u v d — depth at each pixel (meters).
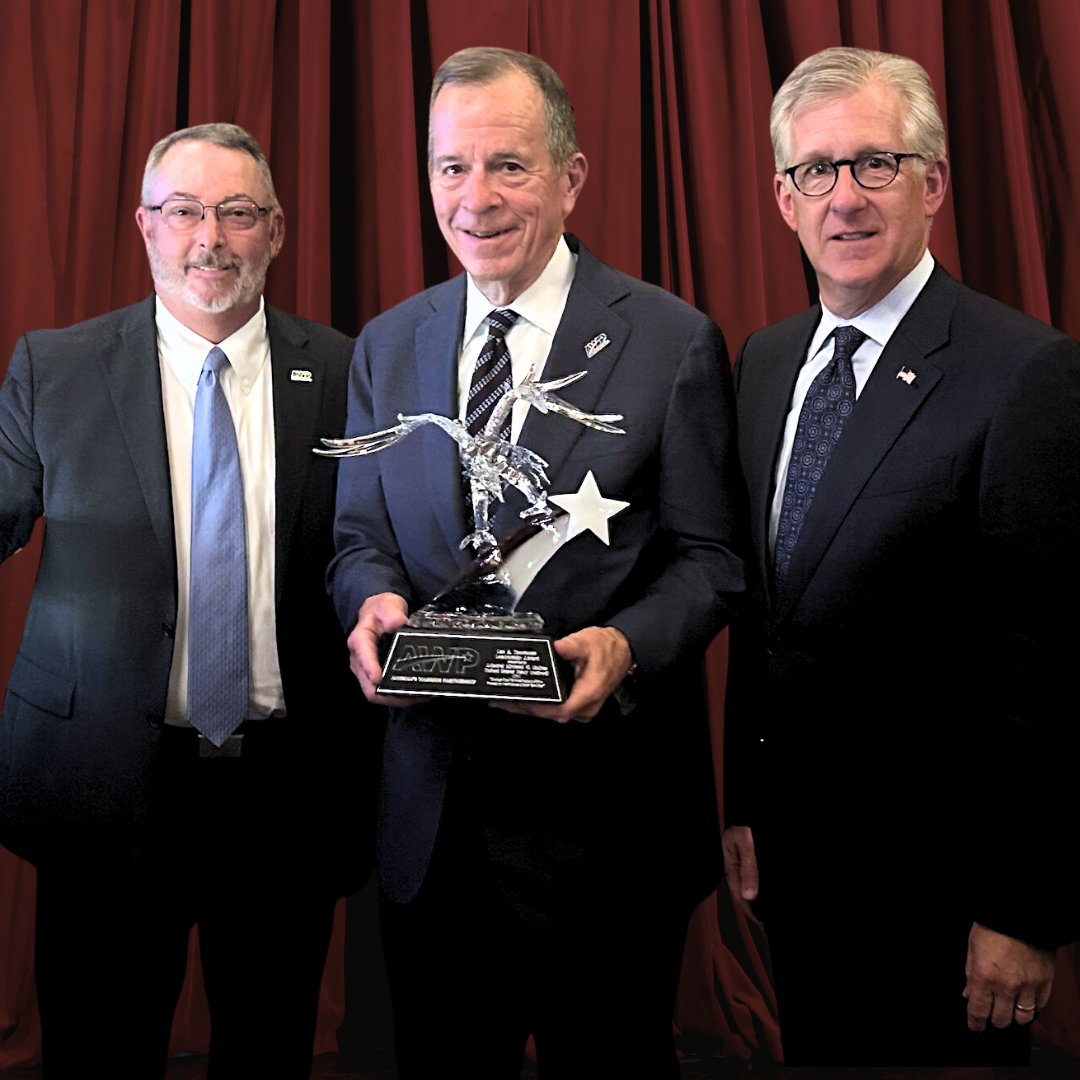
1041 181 2.77
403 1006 1.44
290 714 1.74
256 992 1.71
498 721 1.42
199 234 1.72
